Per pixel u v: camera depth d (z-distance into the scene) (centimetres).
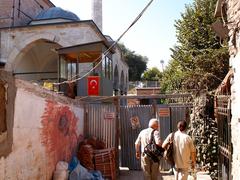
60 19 2486
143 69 6234
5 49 2323
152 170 711
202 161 1030
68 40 2222
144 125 1117
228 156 618
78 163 830
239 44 505
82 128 1046
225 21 595
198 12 1642
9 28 2320
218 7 627
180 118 1107
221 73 1375
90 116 1091
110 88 1747
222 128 715
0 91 463
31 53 2586
